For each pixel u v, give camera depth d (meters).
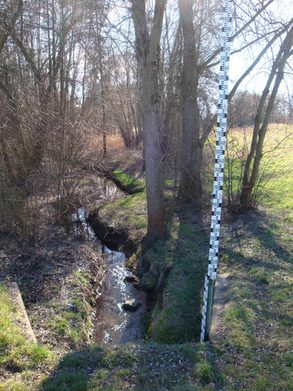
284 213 10.16
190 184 11.43
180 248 8.86
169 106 13.07
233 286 6.81
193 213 10.98
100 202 13.91
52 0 14.31
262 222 9.62
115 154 21.92
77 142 10.07
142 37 8.48
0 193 8.64
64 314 6.59
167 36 14.76
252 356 4.89
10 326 5.34
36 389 4.31
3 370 4.62
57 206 10.26
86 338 6.37
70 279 7.94
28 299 7.02
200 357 4.83
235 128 11.19
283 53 8.84
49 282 7.73
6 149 9.18
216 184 4.68
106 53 15.38
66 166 10.02
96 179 15.52
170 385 4.38
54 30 14.27
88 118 11.60
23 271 8.03
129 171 18.55
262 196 11.38
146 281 8.50
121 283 8.99
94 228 12.12
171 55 13.86
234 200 10.21
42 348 5.02
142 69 8.73
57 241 9.79
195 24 11.47
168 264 8.30
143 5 8.37
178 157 12.81
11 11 12.28
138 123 23.64
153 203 9.49
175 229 9.95
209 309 5.14
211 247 4.92
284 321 5.63
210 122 11.23
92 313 7.52
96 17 10.80
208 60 10.97
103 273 9.36
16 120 9.74
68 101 11.35
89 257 9.41
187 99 11.01
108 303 8.15
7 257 8.45
